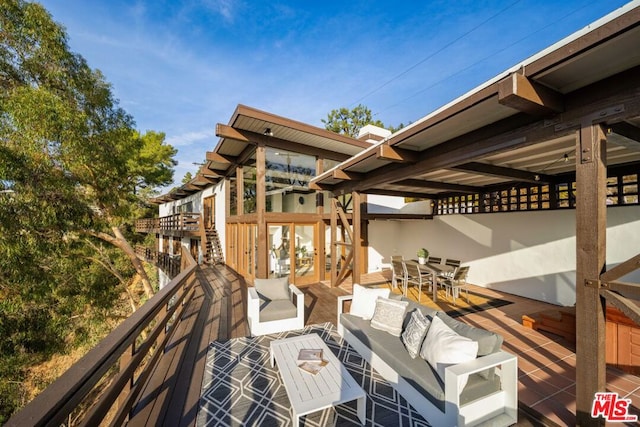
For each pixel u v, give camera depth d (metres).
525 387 2.89
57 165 7.25
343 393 2.32
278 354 2.96
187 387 2.90
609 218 5.09
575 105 2.24
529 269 6.38
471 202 7.80
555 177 5.74
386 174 4.77
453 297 6.04
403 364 2.75
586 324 2.12
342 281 8.10
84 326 9.72
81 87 7.91
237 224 9.91
